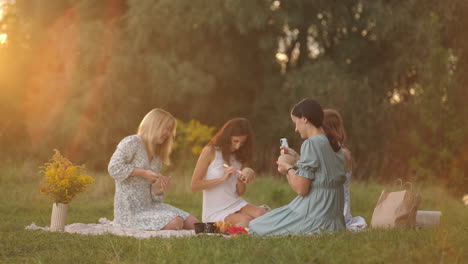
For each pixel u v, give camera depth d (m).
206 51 18.14
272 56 18.84
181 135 14.05
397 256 3.71
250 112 19.88
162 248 4.24
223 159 6.33
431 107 14.38
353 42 18.47
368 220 8.00
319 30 18.34
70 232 5.50
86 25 17.36
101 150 16.69
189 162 13.04
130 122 17.06
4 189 9.61
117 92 16.73
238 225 6.09
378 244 4.05
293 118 5.06
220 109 19.61
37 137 16.95
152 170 6.48
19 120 17.75
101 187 10.23
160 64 17.08
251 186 11.31
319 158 4.89
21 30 18.47
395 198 5.20
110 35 17.41
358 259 3.70
